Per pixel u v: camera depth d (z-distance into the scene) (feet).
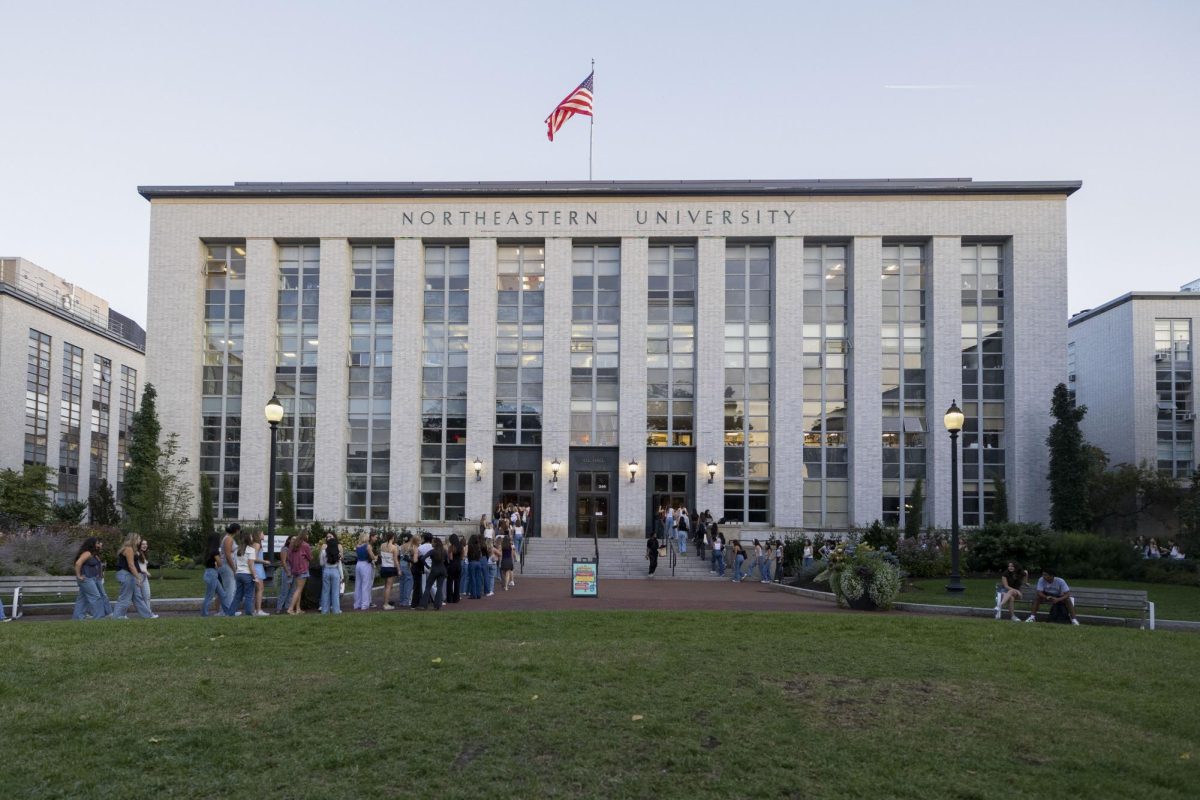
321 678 34.73
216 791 22.54
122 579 54.90
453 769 24.45
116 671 35.50
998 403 135.33
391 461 136.36
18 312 183.83
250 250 139.85
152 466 122.83
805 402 136.36
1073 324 200.75
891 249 138.62
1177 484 157.38
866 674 37.37
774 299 137.18
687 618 54.54
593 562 75.10
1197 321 179.73
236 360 140.67
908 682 36.01
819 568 88.48
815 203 136.67
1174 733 29.27
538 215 138.72
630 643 43.93
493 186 142.51
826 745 27.20
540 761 25.23
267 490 136.98
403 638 44.68
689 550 120.47
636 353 136.36
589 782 23.66
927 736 28.37
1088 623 61.52
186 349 138.21
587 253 141.08
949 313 134.41
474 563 73.26
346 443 138.82
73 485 206.28
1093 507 156.56
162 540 105.91
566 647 42.42
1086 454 128.57
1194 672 39.22
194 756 25.12
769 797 22.84
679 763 25.20
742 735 28.07
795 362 135.23
